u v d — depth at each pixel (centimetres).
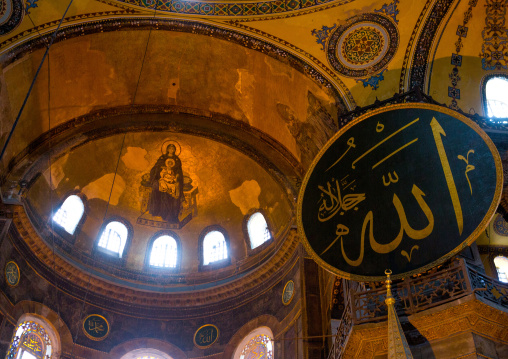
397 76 1452
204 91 1688
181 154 1766
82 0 1496
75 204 1680
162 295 1656
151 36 1569
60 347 1492
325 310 1384
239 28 1552
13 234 1455
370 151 1290
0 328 1369
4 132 1471
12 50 1416
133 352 1590
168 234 1772
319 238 1240
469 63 1473
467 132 1209
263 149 1694
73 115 1644
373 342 1069
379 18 1497
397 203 1192
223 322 1609
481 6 1459
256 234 1709
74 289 1584
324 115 1502
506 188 1323
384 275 1112
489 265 1509
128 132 1711
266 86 1612
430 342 1052
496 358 1022
